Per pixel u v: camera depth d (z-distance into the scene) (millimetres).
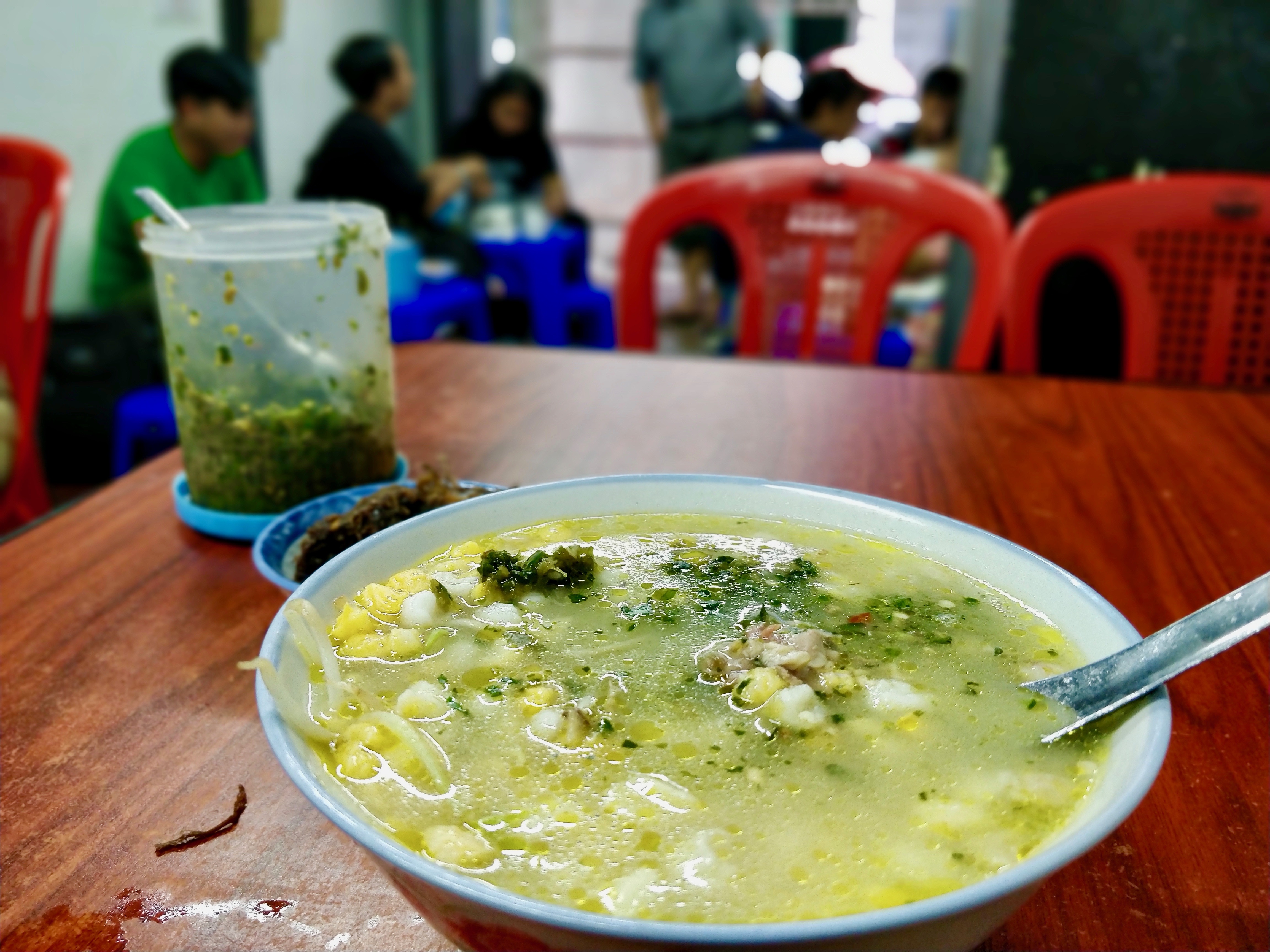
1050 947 704
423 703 736
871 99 6352
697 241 7344
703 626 858
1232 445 1660
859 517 984
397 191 5984
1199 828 813
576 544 976
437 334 5078
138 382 4637
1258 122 3271
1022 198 3521
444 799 656
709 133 7055
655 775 686
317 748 672
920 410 1832
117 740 914
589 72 8836
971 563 920
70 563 1254
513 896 490
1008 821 640
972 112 3752
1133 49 3277
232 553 1286
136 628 1104
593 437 1678
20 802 833
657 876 600
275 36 6340
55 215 2785
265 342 1299
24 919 717
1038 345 3420
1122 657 703
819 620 861
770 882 597
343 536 1146
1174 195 2398
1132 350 2496
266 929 714
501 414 1792
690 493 1018
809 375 2041
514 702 759
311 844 792
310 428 1330
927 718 734
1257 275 2420
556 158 7098
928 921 473
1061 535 1333
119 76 5277
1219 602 657
